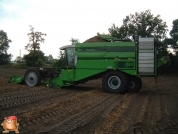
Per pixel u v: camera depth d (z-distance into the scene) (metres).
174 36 45.84
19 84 16.08
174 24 46.47
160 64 13.42
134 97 12.15
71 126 6.54
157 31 45.34
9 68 43.31
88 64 13.91
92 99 11.10
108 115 7.79
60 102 9.80
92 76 14.03
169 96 12.95
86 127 6.46
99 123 6.84
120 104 9.90
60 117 7.52
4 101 10.04
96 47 13.73
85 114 7.95
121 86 13.22
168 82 24.52
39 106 9.13
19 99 10.62
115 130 6.20
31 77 15.69
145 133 6.00
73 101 10.37
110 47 13.49
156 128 6.46
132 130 6.22
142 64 13.05
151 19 45.38
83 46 13.98
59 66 15.70
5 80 17.86
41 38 46.19
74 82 14.47
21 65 45.75
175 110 8.89
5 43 62.62
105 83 13.50
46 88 14.69
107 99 11.27
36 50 45.31
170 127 6.58
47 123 6.82
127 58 13.25
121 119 7.33
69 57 14.34
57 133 5.93
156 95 13.33
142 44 13.03
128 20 46.19
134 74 13.18
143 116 7.70
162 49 44.19
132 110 8.71
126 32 44.84
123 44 13.30
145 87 18.55
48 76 15.78
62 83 14.71
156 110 8.86
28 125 6.60
